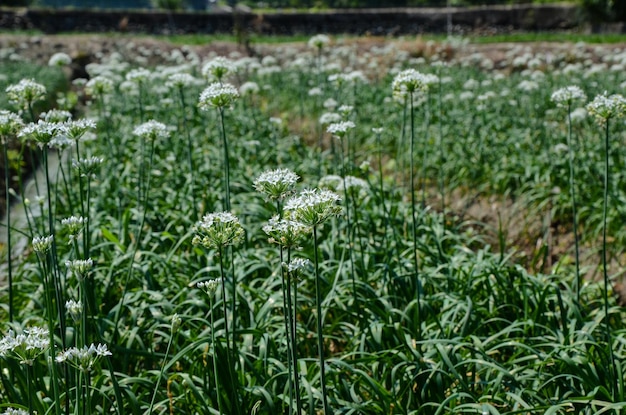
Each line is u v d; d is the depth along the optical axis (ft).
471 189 7.29
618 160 7.01
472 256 5.15
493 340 4.20
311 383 3.78
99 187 6.31
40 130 3.44
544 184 6.72
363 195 5.01
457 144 8.14
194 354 3.97
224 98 4.04
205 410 3.64
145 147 7.75
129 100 10.76
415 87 4.13
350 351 4.23
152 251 4.94
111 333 4.15
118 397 3.19
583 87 9.98
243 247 5.08
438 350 3.83
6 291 4.87
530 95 9.82
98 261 4.82
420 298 4.40
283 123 10.23
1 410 3.43
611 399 3.67
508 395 3.74
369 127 9.42
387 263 4.69
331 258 4.88
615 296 5.16
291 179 3.20
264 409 3.70
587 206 6.14
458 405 3.77
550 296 4.61
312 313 4.46
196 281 4.46
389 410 3.75
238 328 4.16
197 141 8.48
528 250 6.08
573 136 8.09
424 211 5.59
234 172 6.86
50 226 3.47
